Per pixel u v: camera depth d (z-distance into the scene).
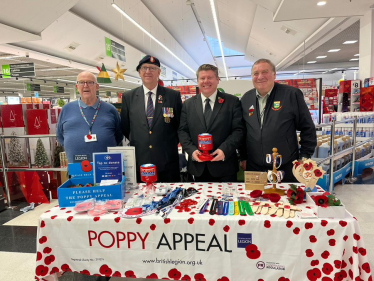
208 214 1.36
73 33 7.97
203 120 2.05
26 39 5.60
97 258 1.41
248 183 1.68
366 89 6.00
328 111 8.67
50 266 1.43
